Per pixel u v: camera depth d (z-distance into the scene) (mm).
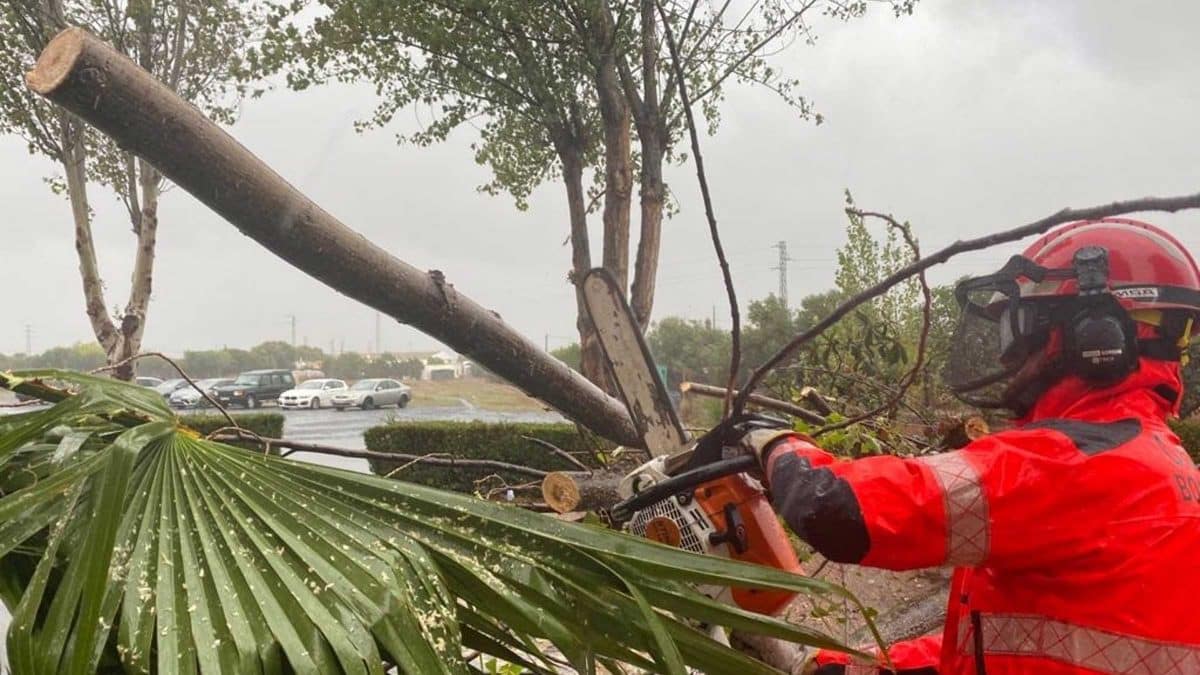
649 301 8094
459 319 2029
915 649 1700
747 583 1341
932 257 1487
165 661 1050
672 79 7859
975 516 1205
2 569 1249
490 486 3844
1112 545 1189
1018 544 1212
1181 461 1284
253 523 1267
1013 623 1295
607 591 1369
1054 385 1381
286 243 1648
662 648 1228
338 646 1111
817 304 8180
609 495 2496
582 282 2027
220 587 1152
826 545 1255
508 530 1378
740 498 1661
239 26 9562
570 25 7973
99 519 1135
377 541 1297
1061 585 1229
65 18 8781
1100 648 1190
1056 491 1197
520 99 8648
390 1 7641
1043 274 1366
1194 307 1335
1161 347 1352
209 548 1205
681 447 1919
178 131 1445
